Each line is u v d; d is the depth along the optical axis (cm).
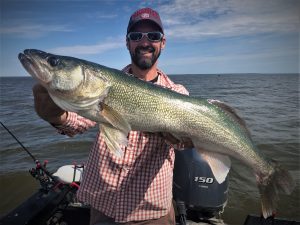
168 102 87
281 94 1208
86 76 80
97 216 100
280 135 409
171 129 89
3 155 348
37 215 108
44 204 115
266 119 555
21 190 250
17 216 106
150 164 97
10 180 269
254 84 2278
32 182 265
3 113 712
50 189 128
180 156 129
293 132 430
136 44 103
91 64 82
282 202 201
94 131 441
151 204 97
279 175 100
